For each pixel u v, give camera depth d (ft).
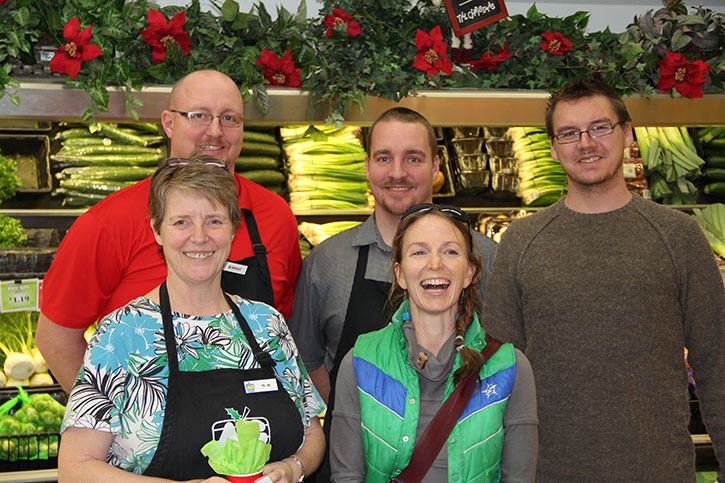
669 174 14.55
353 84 10.61
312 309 9.28
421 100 10.86
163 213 6.54
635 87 11.48
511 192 14.23
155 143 13.12
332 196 13.85
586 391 7.86
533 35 11.69
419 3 11.50
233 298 7.06
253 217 8.83
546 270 8.18
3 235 11.46
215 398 6.31
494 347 6.84
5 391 11.11
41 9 9.79
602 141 8.14
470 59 11.59
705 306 7.98
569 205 8.44
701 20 11.69
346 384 6.94
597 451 7.80
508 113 11.09
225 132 8.95
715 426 8.03
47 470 10.52
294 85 10.63
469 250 6.97
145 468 6.14
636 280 7.86
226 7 10.55
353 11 11.09
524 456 6.61
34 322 11.75
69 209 12.34
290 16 10.95
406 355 6.79
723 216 14.12
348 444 6.83
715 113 11.64
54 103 9.80
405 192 8.85
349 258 9.06
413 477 6.51
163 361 6.33
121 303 8.34
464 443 6.45
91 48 9.73
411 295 6.84
